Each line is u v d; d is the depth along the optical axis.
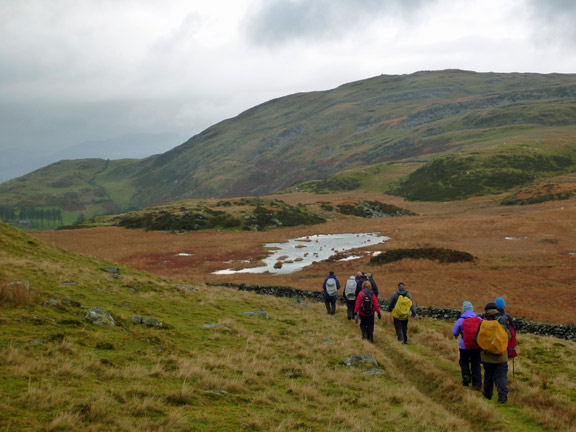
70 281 18.20
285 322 18.39
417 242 67.06
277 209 122.06
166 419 5.97
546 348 16.97
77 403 5.96
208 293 24.48
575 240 60.78
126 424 5.58
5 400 5.67
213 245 79.12
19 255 23.36
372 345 14.96
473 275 43.91
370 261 54.00
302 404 8.05
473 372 10.73
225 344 12.41
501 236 68.56
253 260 63.38
